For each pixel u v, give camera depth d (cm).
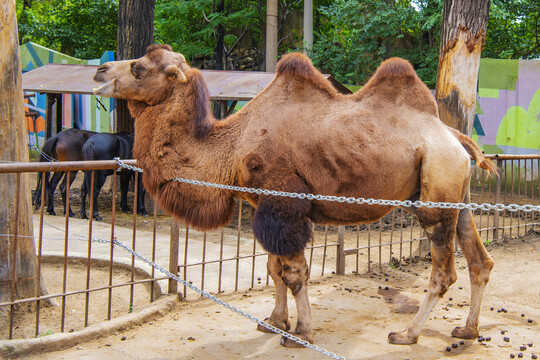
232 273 640
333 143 417
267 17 1764
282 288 458
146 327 462
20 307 481
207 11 2055
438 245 437
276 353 414
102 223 970
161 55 443
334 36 1727
